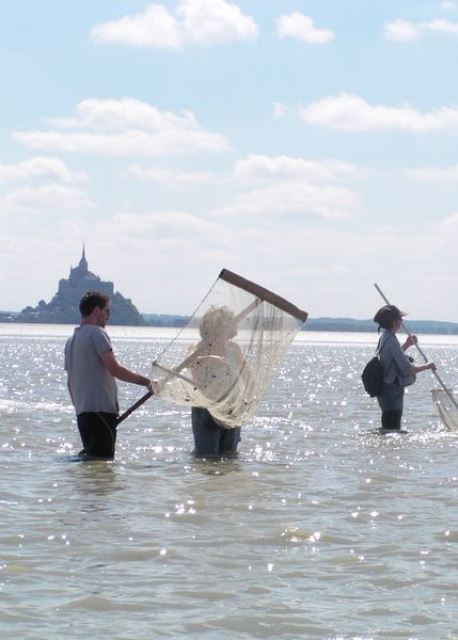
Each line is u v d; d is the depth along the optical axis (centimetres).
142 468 1424
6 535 990
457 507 1169
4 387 3097
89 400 1488
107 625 738
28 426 1889
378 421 2148
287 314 1509
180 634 722
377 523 1078
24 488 1247
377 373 1898
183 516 1097
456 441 1783
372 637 720
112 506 1144
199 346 1492
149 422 2017
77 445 1650
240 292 1505
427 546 975
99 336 1479
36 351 8300
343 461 1529
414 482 1339
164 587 831
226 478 1351
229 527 1047
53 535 995
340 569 891
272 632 729
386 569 893
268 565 902
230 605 788
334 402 2692
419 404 2662
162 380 1483
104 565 893
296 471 1423
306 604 793
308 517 1103
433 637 720
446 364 7300
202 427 1561
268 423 2061
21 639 704
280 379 4100
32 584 832
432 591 830
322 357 9062
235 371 1494
